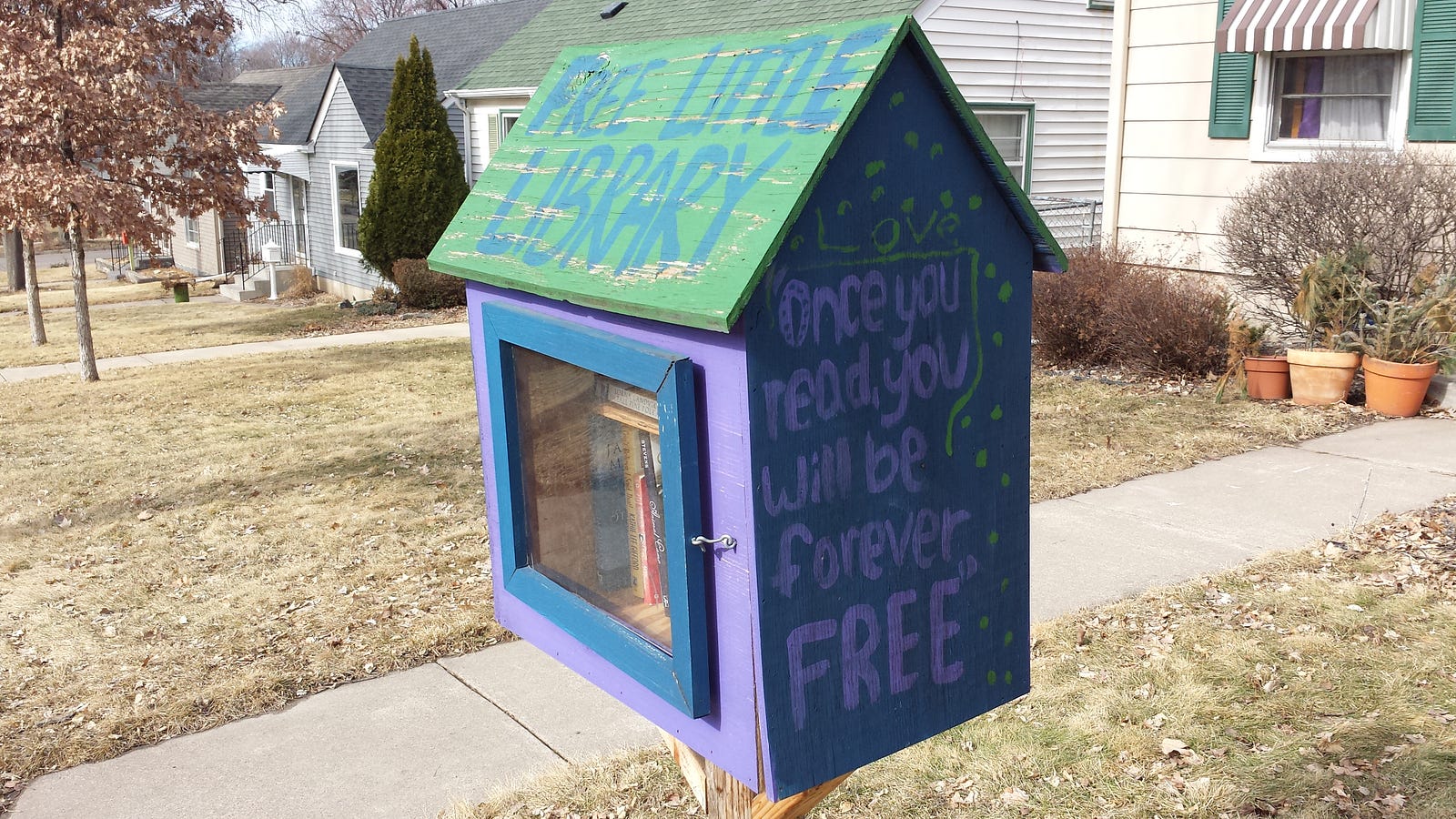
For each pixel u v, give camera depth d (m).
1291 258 8.82
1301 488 6.59
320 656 4.94
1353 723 3.84
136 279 27.66
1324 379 8.45
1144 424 8.20
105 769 4.08
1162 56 10.13
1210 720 3.93
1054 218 14.55
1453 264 8.30
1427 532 5.64
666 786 3.73
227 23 12.22
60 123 11.09
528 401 2.11
